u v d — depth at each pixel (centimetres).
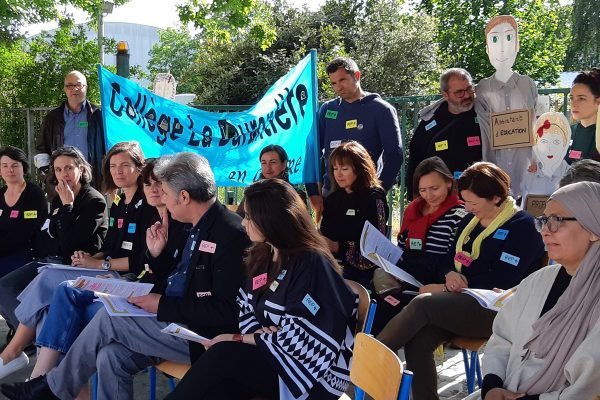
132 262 418
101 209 467
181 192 318
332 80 503
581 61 1891
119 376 321
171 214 344
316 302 262
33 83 1234
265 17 1315
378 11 1475
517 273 337
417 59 1434
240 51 1516
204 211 323
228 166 564
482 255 348
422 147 485
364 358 226
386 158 492
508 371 252
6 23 1140
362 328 271
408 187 500
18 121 943
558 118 419
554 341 232
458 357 455
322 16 1573
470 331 324
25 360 402
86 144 664
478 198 347
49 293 400
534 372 240
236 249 309
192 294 318
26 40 1320
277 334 262
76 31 1505
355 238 426
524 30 1881
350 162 427
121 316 320
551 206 235
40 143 688
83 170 470
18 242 505
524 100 448
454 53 1925
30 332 400
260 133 557
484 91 461
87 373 331
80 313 365
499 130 448
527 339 246
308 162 545
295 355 257
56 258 471
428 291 350
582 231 228
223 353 264
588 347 219
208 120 564
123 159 421
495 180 345
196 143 566
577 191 230
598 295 225
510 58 448
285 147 552
